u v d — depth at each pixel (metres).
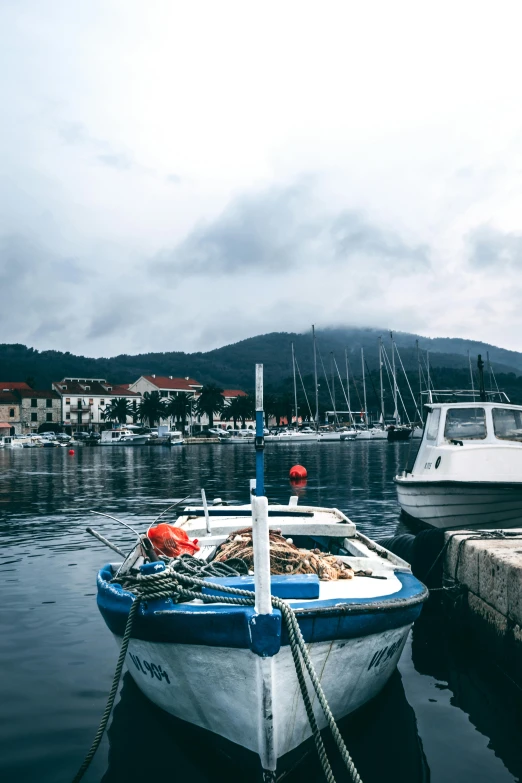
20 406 120.50
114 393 132.00
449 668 6.73
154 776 4.62
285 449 66.19
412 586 5.68
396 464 39.50
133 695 5.95
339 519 8.43
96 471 37.28
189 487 25.89
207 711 4.81
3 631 7.66
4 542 13.40
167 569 4.70
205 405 130.12
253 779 4.63
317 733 4.34
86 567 11.04
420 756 4.88
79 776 4.51
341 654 4.77
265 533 4.23
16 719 5.48
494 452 11.60
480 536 8.20
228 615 4.35
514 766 4.72
